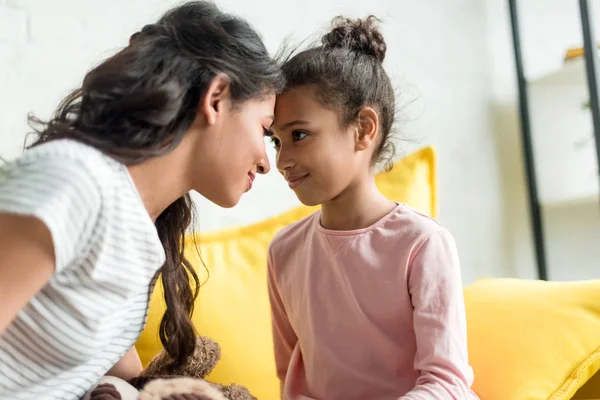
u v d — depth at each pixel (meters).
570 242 1.99
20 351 0.74
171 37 0.79
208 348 1.03
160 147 0.77
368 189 1.01
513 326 1.11
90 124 0.75
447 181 1.90
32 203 0.64
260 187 1.67
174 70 0.76
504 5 2.02
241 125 0.82
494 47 2.00
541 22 2.03
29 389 0.76
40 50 1.49
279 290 1.10
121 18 1.57
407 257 0.93
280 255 1.10
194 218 1.09
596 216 2.02
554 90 2.01
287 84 0.95
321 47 0.99
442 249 0.93
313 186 0.95
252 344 1.21
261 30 1.70
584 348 1.07
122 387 0.81
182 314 0.99
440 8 1.93
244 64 0.81
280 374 1.13
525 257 1.98
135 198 0.76
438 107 1.90
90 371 0.82
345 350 0.96
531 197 1.96
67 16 1.52
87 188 0.69
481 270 1.92
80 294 0.74
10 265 0.63
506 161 1.98
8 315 0.64
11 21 1.47
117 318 0.80
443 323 0.88
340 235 1.00
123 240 0.75
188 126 0.78
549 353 1.05
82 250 0.72
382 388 0.93
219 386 0.92
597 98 1.73
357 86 0.96
